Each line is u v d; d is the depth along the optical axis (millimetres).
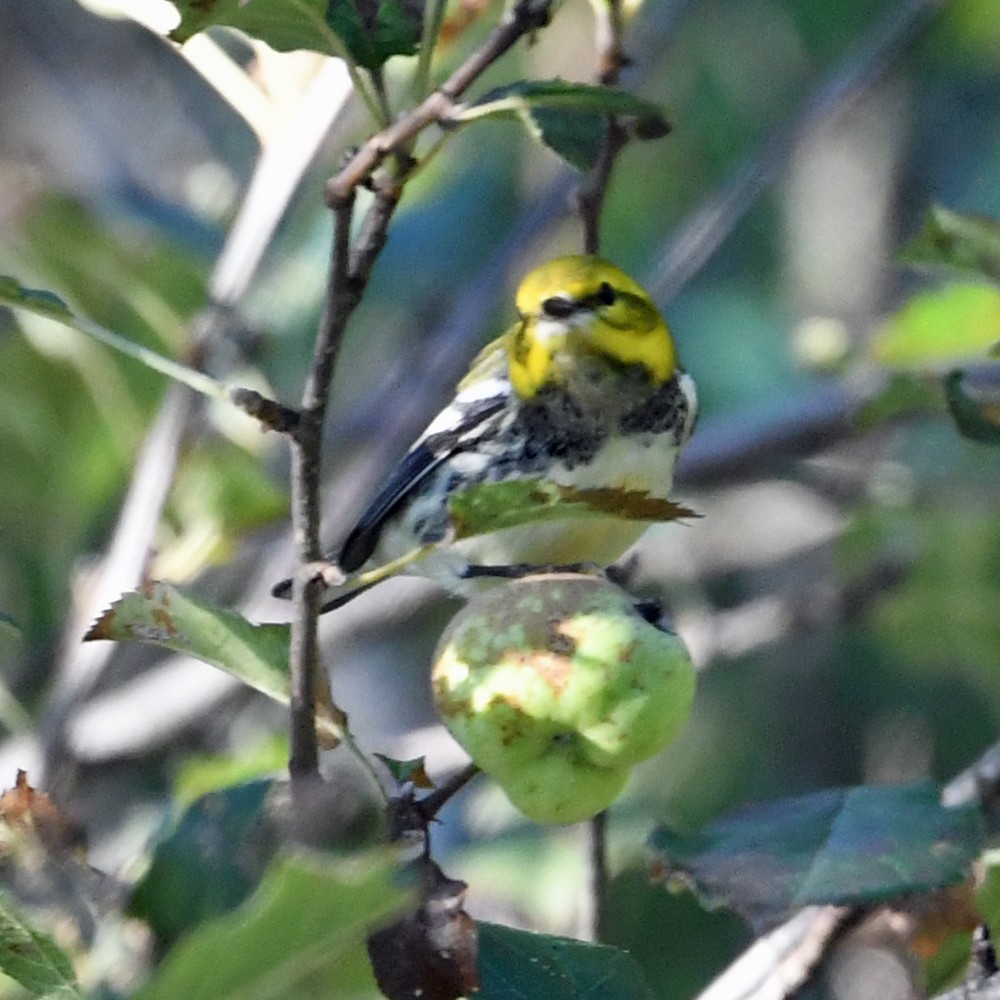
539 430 7957
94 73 13914
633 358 7801
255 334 9375
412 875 4344
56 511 10930
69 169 13023
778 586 12500
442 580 7324
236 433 9234
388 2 4469
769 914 4906
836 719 12188
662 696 4531
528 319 7844
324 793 4441
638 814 10125
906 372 6906
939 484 11086
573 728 4527
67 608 10867
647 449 7977
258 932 3547
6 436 10547
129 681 11859
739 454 11266
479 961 4980
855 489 11656
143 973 4344
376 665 13039
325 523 11148
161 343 9938
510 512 4535
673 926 10117
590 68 11945
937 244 6387
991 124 14477
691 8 12117
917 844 5094
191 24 4453
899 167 14188
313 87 8102
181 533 9344
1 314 10289
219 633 5105
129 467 10367
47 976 4223
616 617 4574
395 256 12430
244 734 10852
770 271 13953
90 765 10281
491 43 4195
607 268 7852
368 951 4371
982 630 10750
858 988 6609
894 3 13969
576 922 8797
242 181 13102
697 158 13805
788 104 13891
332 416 12938
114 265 9914
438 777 9609
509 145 12797
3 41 13812
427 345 11492
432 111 4164
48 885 4574
